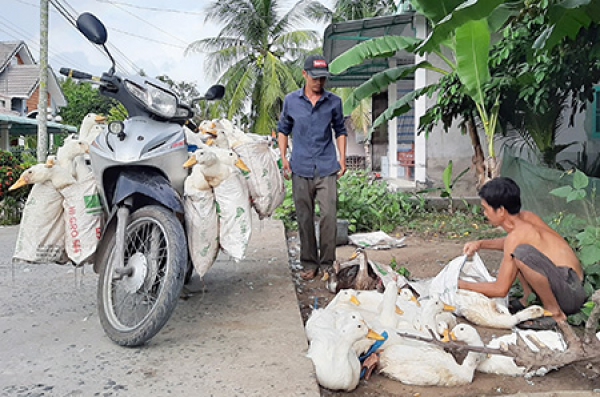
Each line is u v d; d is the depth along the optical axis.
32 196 3.28
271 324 3.30
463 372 2.64
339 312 3.09
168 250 2.95
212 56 21.72
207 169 3.24
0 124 20.23
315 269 4.69
